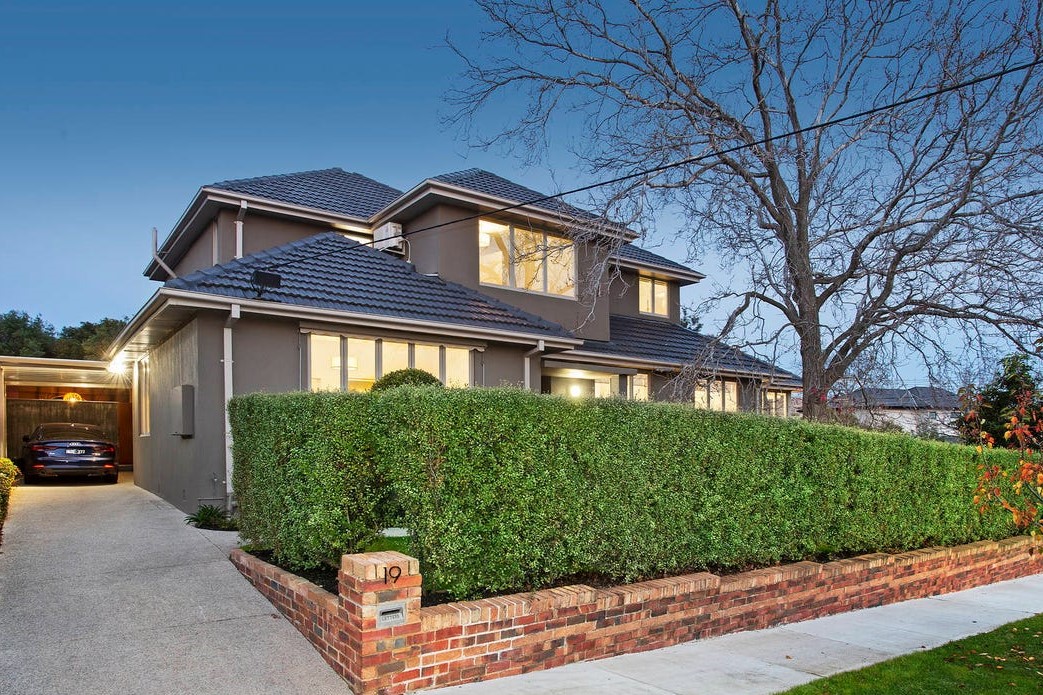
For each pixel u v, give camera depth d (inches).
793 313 502.9
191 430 402.9
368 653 175.8
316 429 233.8
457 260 565.0
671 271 805.2
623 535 242.5
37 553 291.4
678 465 261.0
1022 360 348.5
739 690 194.5
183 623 215.6
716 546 271.1
